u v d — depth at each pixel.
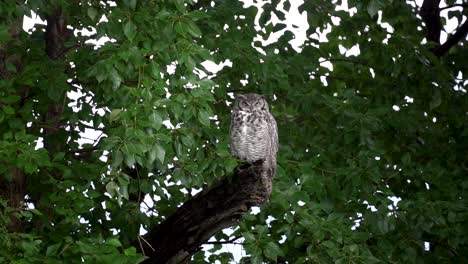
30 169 9.90
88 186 11.15
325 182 12.93
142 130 9.26
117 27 9.78
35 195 11.87
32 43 12.02
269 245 11.38
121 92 9.84
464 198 14.66
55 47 13.43
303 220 12.03
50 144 12.28
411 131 14.75
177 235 9.84
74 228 11.32
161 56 9.59
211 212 9.55
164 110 9.38
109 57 9.82
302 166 12.52
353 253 12.09
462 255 15.09
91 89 11.77
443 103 16.31
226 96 13.78
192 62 9.52
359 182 12.84
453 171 15.39
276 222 13.65
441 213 13.91
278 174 12.37
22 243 9.24
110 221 12.31
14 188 11.55
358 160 13.50
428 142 15.77
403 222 14.02
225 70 13.62
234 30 12.89
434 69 14.93
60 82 11.00
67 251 9.59
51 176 10.64
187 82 9.63
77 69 11.70
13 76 12.09
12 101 10.18
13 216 11.30
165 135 9.19
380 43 14.88
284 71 13.86
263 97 13.19
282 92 14.45
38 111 12.02
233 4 13.65
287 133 13.98
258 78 13.34
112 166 8.98
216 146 10.91
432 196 14.34
